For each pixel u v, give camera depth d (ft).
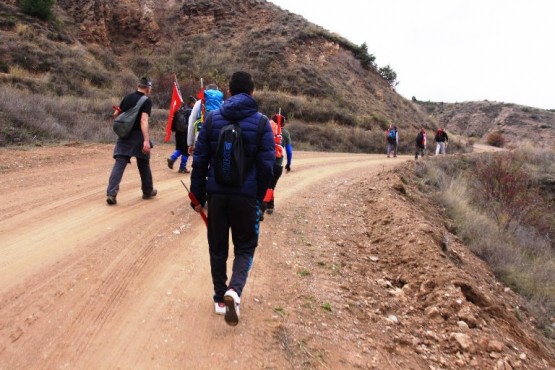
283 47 129.80
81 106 64.08
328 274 17.60
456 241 27.89
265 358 11.54
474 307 16.21
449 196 38.17
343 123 109.29
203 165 11.96
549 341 18.53
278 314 13.80
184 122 33.45
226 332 12.40
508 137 272.72
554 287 25.09
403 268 19.48
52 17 106.93
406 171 44.34
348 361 12.10
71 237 18.19
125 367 10.50
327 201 29.60
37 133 45.14
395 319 15.03
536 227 40.55
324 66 133.28
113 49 124.26
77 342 11.21
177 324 12.55
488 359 13.60
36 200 23.30
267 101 104.37
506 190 43.70
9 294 13.12
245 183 11.77
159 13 138.31
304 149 84.69
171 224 21.16
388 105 138.41
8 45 86.84
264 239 20.51
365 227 24.77
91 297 13.48
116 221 20.76
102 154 39.40
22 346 10.77
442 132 73.46
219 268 12.53
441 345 14.02
